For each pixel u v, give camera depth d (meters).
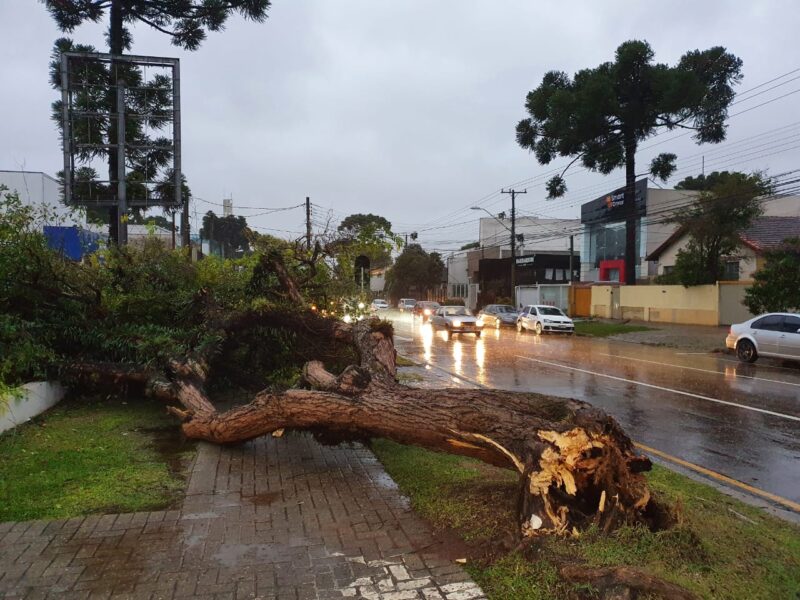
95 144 16.55
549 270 53.22
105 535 4.17
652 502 3.99
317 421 5.48
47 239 9.04
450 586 3.48
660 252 36.66
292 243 9.60
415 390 5.08
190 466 5.82
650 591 3.02
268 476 5.57
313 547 4.02
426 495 4.98
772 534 4.23
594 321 35.44
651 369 15.21
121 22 19.92
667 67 35.44
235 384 9.23
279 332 8.50
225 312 8.98
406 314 50.44
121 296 8.86
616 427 3.88
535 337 27.17
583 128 36.81
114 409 8.11
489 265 55.47
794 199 41.31
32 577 3.57
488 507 4.64
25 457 5.82
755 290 19.83
